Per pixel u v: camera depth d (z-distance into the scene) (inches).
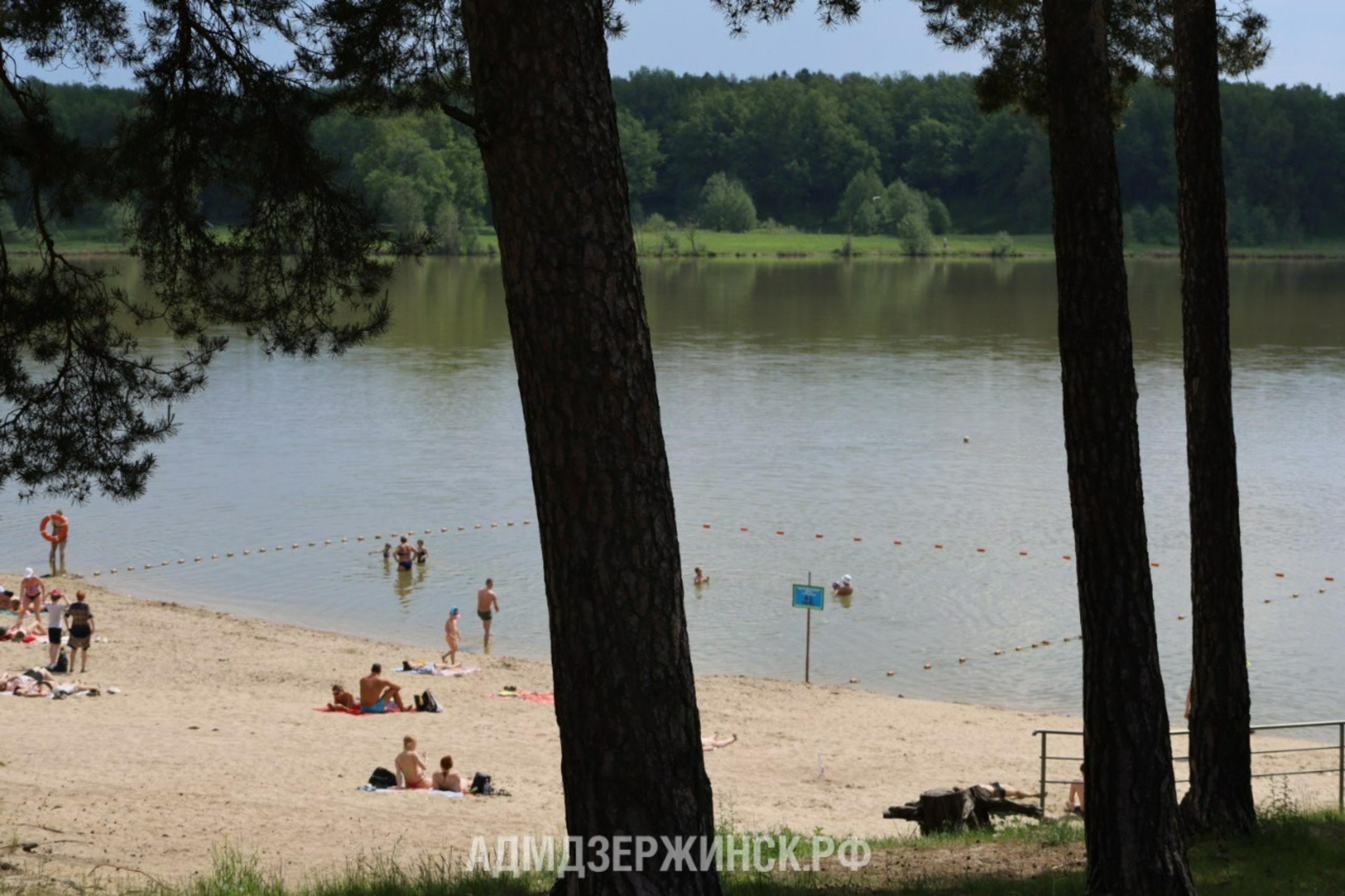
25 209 545.3
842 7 510.0
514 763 884.0
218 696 1039.6
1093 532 426.0
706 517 1771.7
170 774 778.8
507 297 301.3
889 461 2132.1
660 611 298.5
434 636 1338.6
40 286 544.1
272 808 710.5
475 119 294.7
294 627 1320.1
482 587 1508.4
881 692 1157.1
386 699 1031.6
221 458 2185.0
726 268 7549.2
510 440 2322.8
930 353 3501.5
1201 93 552.4
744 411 2578.7
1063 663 1235.2
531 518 1803.6
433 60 507.8
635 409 297.1
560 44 292.4
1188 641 1306.6
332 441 2321.6
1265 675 1202.6
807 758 925.2
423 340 3791.8
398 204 7342.5
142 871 549.0
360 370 3174.2
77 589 1453.0
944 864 546.0
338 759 861.8
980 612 1387.8
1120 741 426.3
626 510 295.7
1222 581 574.6
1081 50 418.0
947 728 1022.4
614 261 295.7
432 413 2583.7
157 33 514.9
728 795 815.7
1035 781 879.7
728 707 1061.8
